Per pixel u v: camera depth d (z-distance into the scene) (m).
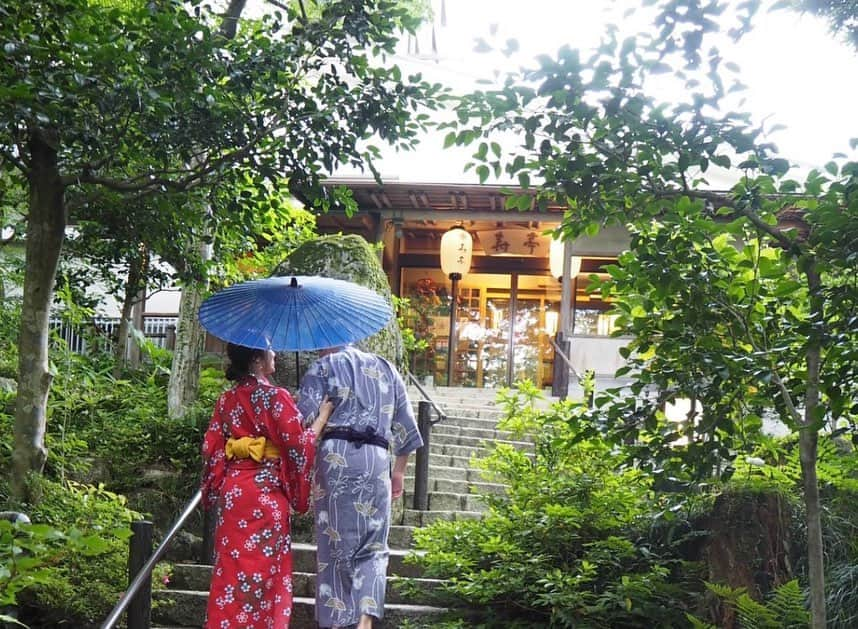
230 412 3.86
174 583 5.76
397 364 7.20
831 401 3.88
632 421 4.61
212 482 3.84
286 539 3.78
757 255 4.48
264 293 4.16
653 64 3.81
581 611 4.90
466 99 4.10
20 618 4.97
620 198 4.27
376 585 4.00
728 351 4.27
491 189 12.89
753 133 3.88
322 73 6.12
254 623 3.65
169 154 5.64
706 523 5.34
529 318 16.67
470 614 5.26
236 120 5.54
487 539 5.53
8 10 4.89
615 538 5.13
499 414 11.28
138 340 11.15
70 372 8.41
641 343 4.70
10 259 10.38
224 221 6.86
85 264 10.18
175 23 5.23
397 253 16.05
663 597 5.07
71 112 4.94
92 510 5.62
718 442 4.54
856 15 5.83
